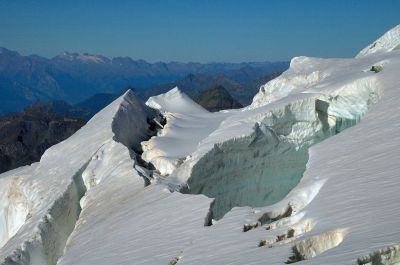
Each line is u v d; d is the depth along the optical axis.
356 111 27.02
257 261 11.15
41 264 21.02
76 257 17.41
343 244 10.30
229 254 12.34
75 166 27.06
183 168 23.83
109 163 26.12
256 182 26.53
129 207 20.38
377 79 26.05
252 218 14.76
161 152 27.77
